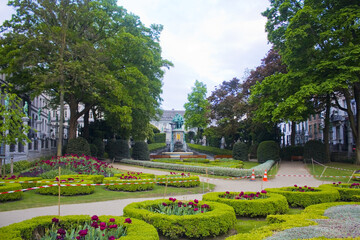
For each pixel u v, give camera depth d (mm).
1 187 10180
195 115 55969
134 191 13148
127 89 25781
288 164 27938
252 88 28875
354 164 25109
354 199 10727
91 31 23141
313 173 20859
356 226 5883
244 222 8102
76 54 21094
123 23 27062
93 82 22734
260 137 36500
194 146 52688
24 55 19547
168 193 12781
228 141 46969
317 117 44094
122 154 30875
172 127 39719
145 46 26719
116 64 24891
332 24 21344
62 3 20797
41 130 46156
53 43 20984
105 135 35312
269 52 35469
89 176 13859
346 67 19641
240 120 39188
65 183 11805
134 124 29812
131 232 5426
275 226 6102
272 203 8625
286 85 23234
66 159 16859
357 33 21969
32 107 39250
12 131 13914
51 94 28000
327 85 20219
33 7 21203
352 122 24578
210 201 8508
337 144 35594
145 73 28828
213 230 6656
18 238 4918
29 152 22844
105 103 24219
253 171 17641
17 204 9844
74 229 5680
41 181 11844
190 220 6570
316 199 9977
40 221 5879
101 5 24938
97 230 5484
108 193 12438
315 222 6375
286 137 59156
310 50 23328
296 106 22000
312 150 27188
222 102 38875
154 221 6730
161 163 24125
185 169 21625
